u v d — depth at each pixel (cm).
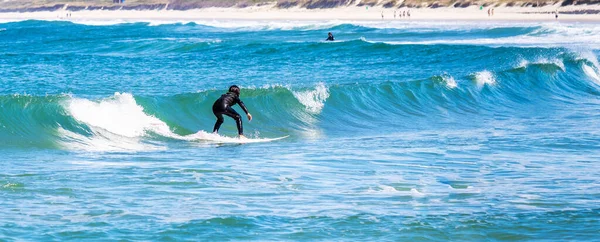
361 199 3972
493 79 10456
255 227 3312
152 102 7062
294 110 7850
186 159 5353
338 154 5684
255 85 10488
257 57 16338
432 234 3266
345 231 3288
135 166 4938
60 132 6147
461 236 3250
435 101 9156
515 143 6347
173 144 6194
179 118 7112
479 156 5622
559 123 7919
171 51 19188
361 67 13725
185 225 3312
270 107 7725
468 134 7050
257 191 4147
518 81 10750
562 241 3173
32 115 6191
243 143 6391
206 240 3103
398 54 16325
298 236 3198
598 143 6350
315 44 18550
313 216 3531
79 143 6003
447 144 6306
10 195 3894
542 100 10106
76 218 3425
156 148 5962
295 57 16225
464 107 9162
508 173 4884
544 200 3969
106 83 10550
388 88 9025
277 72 12650
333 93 8425
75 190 4062
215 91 7656
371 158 5478
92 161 5188
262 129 7244
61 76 11569
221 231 3234
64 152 5616
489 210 3703
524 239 3212
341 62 14875
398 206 3794
